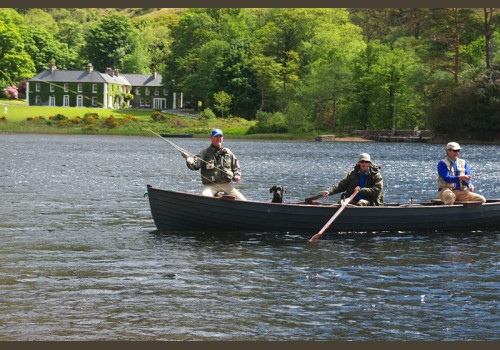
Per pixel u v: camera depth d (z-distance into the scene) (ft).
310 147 226.17
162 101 477.77
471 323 26.48
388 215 47.26
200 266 35.47
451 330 25.72
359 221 46.96
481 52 315.58
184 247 40.86
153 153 170.60
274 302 28.84
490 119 266.77
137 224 50.06
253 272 34.24
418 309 28.07
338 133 319.06
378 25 493.36
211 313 27.30
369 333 25.34
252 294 30.04
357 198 48.29
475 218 48.93
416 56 334.65
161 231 46.78
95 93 439.22
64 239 43.16
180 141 276.62
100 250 39.52
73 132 330.75
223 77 406.00
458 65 284.82
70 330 25.18
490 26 303.48
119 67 514.27
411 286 31.65
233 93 401.08
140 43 551.18
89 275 33.09
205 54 426.92
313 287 31.32
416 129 294.46
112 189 75.97
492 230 48.93
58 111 380.17
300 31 401.08
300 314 27.32
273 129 327.26
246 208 46.03
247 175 98.63
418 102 306.76
